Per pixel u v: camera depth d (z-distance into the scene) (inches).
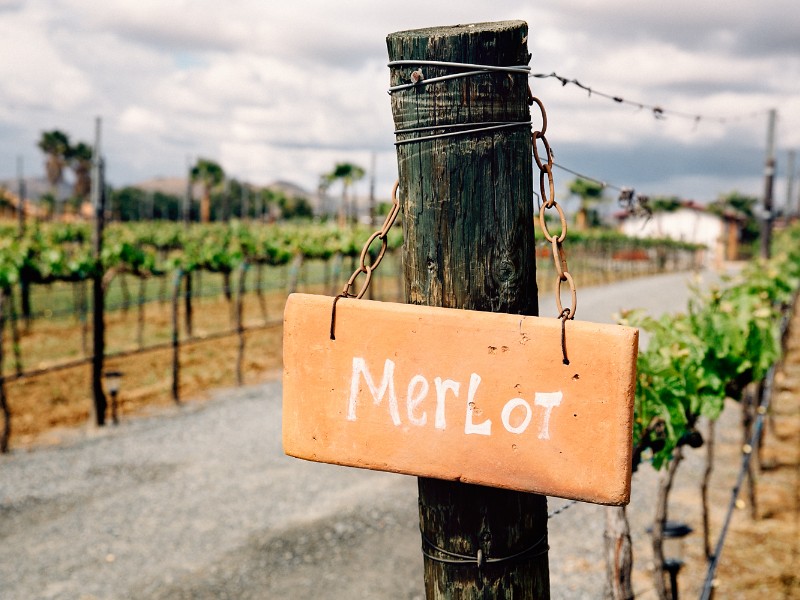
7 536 263.7
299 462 344.8
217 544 257.4
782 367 485.4
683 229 1899.6
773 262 603.2
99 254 398.6
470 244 56.2
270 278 1224.8
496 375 52.7
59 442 370.9
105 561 244.7
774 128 515.5
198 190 2891.2
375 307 55.8
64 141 2295.8
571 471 51.3
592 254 1494.8
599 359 50.0
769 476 313.6
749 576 219.5
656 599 204.4
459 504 57.9
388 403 56.0
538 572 59.9
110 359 564.1
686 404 139.4
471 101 54.7
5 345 605.6
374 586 226.4
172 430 394.3
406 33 56.0
